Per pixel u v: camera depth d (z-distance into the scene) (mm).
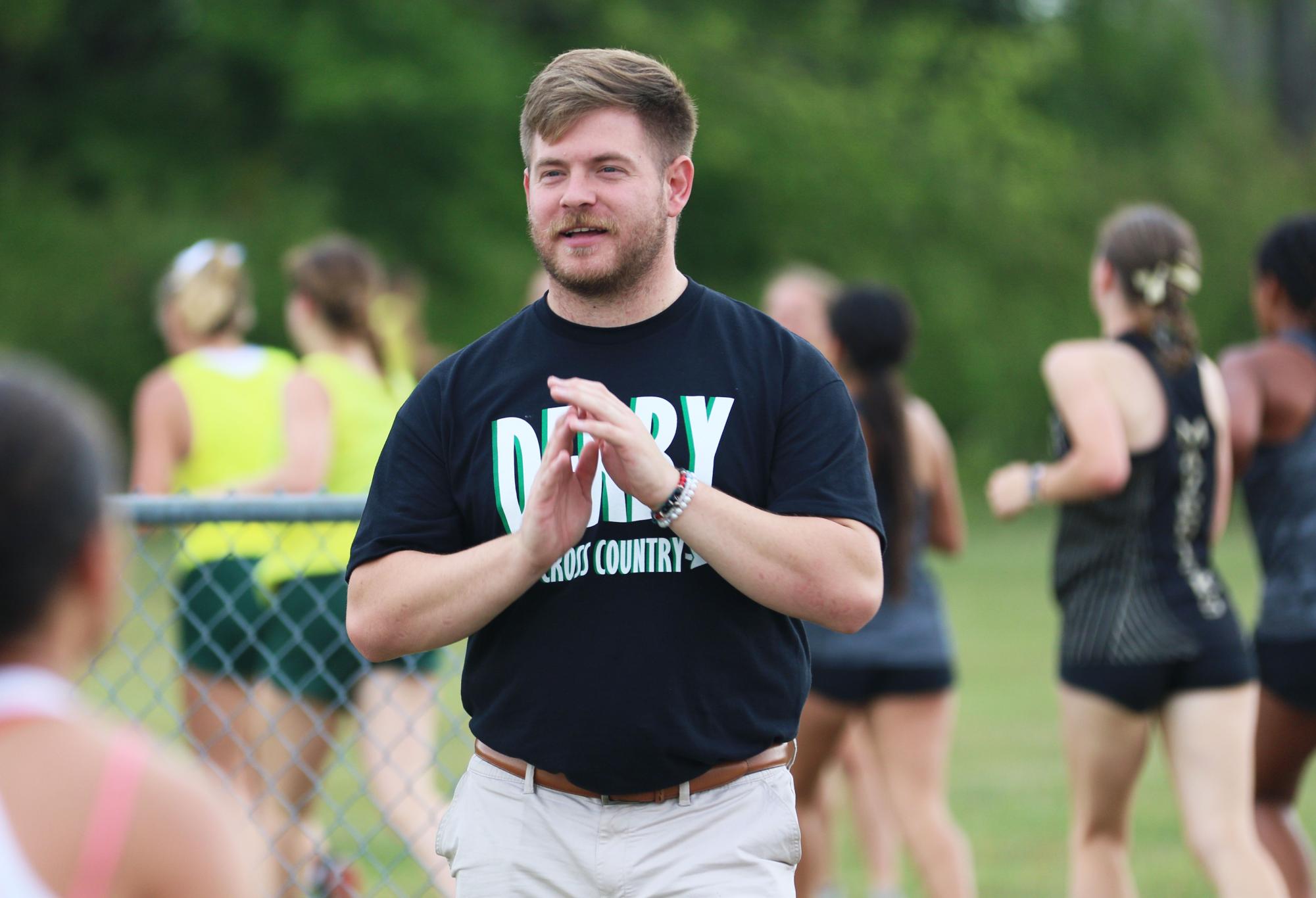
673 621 8328
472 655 8852
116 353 79438
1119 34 116250
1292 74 139500
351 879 15406
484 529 8727
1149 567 13844
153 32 88688
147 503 11328
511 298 86188
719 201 97312
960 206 100312
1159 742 29688
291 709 15711
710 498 8047
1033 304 101625
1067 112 117500
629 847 8461
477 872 8711
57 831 4699
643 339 8680
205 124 86750
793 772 16391
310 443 16656
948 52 107250
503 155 88312
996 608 50750
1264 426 14836
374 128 86000
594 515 8398
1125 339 14227
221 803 5105
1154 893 18453
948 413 100188
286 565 15570
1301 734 14859
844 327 16406
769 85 96438
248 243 78938
